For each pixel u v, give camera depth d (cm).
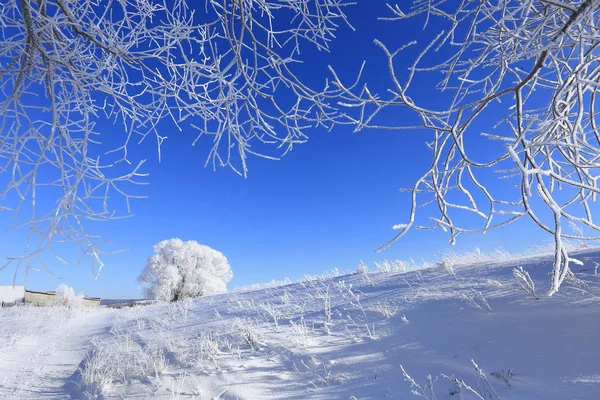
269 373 396
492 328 360
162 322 884
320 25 194
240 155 197
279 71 174
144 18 192
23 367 621
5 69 185
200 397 366
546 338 311
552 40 108
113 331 893
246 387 368
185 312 990
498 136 121
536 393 249
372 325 472
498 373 284
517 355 300
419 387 297
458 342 353
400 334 414
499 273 546
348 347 418
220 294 1475
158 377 432
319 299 731
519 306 391
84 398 431
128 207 195
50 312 1717
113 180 188
